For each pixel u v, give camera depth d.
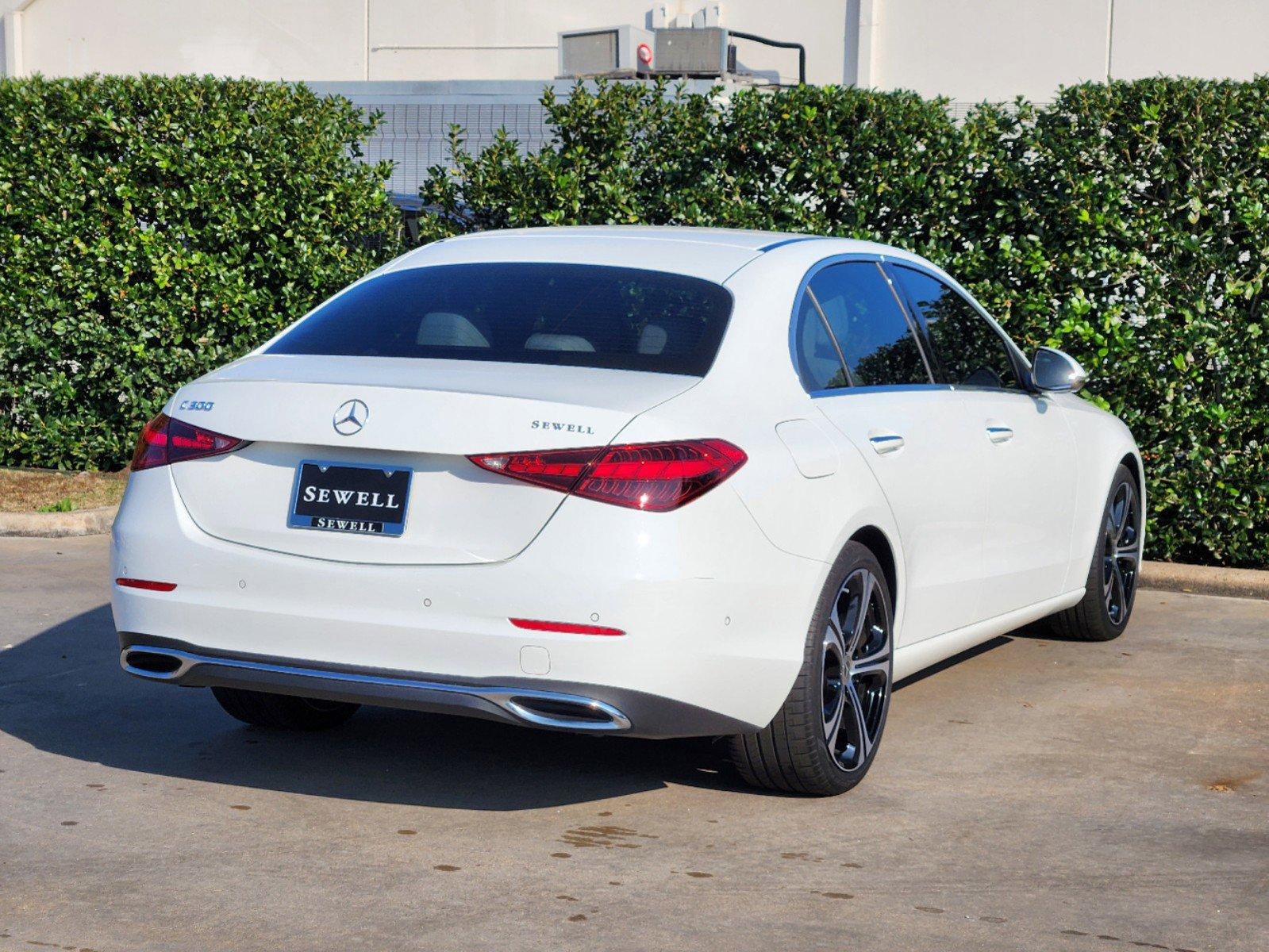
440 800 4.54
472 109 11.20
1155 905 3.82
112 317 10.92
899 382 5.14
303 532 4.06
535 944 3.47
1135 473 7.29
